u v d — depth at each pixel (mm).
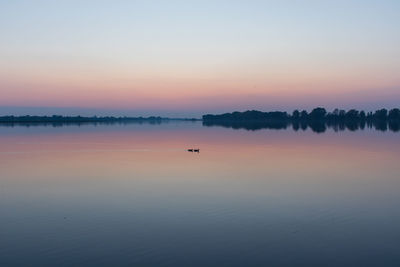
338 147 49312
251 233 14156
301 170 29438
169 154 41625
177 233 14133
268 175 27031
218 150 46000
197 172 28516
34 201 19188
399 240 13445
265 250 12539
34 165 32594
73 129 119000
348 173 27891
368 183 23938
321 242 13258
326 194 20719
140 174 27609
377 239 13523
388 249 12625
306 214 16688
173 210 17312
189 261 11695
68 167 31359
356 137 70625
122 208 17719
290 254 12227
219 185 23266
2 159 36938
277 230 14477
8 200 19438
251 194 20688
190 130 114938
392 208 17781
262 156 39250
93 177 26266
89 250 12555
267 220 15758
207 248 12703
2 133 88000
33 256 12094
